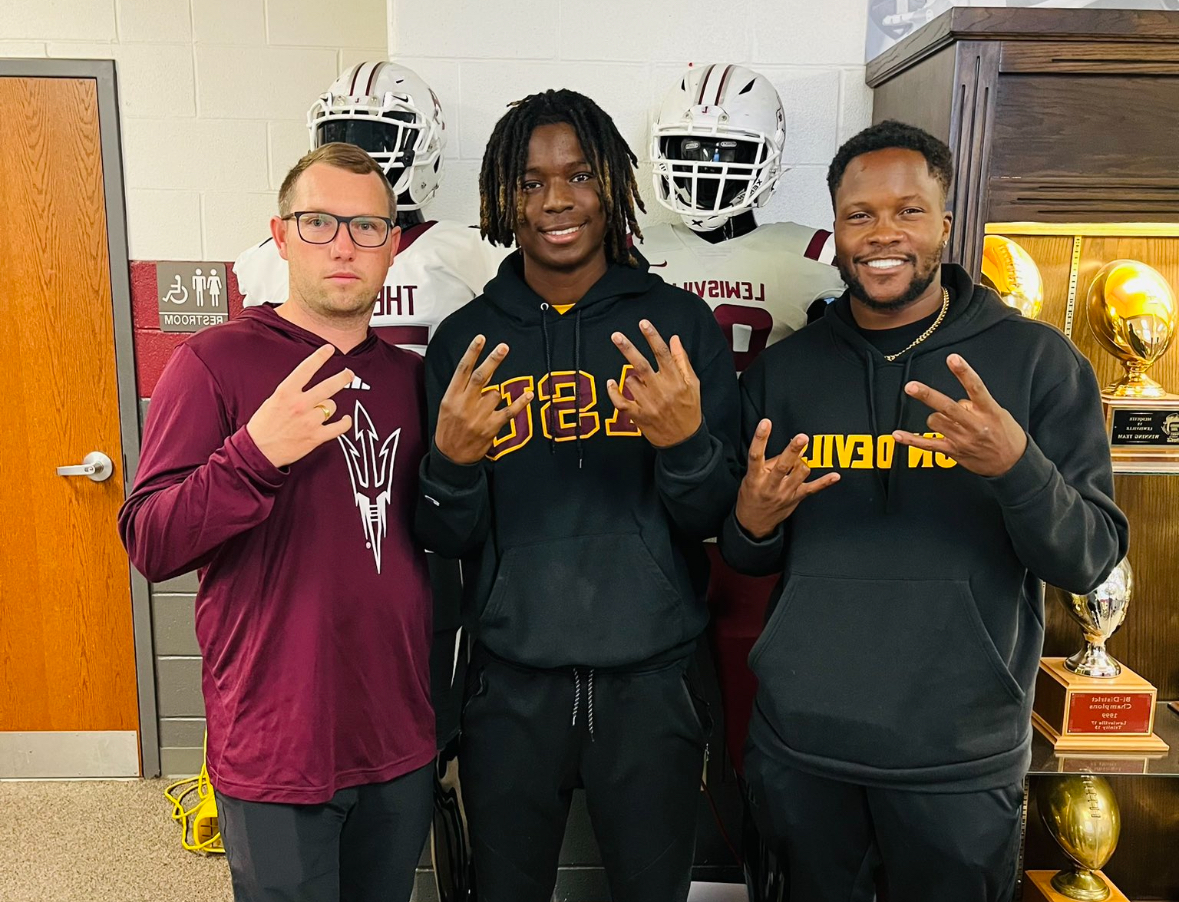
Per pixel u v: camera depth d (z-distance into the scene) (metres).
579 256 1.19
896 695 1.06
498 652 1.20
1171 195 1.38
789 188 1.79
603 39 1.74
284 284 1.67
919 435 1.08
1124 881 1.75
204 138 2.18
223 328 1.18
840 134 1.77
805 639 1.11
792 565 1.15
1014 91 1.35
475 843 1.28
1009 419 0.95
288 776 1.09
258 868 1.10
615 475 1.21
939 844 1.07
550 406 1.21
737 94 1.48
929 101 1.44
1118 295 1.46
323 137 1.57
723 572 1.55
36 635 2.36
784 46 1.75
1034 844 1.70
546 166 1.16
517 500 1.21
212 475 1.03
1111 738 1.48
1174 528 1.67
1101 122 1.36
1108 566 1.05
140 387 2.28
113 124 2.16
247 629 1.11
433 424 1.23
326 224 1.13
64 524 2.33
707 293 1.58
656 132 1.52
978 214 1.37
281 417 1.02
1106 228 1.51
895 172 1.07
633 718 1.19
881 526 1.10
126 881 1.96
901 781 1.06
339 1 2.14
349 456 1.15
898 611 1.08
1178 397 1.48
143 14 2.13
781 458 1.03
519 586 1.19
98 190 2.19
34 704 2.39
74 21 2.13
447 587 1.41
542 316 1.22
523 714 1.20
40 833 2.15
